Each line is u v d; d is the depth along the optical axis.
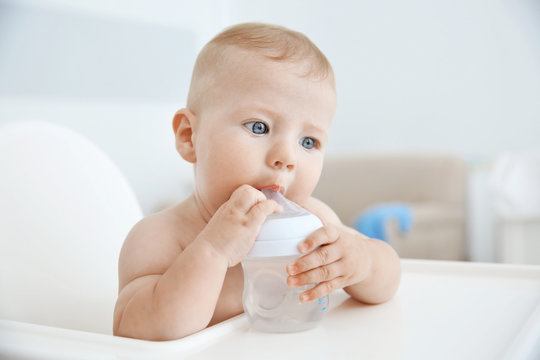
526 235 2.23
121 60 3.28
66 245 0.74
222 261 0.49
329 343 0.45
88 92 3.07
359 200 3.61
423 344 0.44
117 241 0.80
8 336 0.43
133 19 3.36
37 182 0.74
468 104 3.66
